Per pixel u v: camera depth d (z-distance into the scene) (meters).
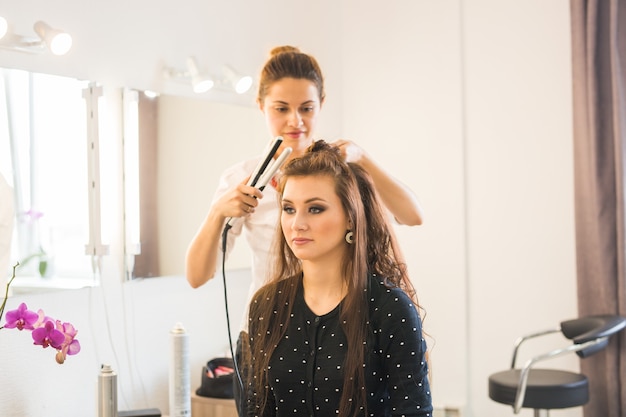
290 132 2.17
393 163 3.69
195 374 2.86
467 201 3.56
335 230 1.34
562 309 3.40
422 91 3.62
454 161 3.56
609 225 3.16
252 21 3.12
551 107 3.40
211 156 2.89
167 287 2.74
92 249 2.46
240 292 3.08
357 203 1.36
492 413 3.53
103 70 2.50
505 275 3.50
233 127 3.00
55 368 2.35
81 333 2.43
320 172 1.35
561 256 3.39
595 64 3.16
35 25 2.21
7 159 2.21
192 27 2.83
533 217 3.44
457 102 3.55
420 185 3.64
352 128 3.78
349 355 1.31
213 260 2.04
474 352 3.56
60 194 2.36
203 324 2.89
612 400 3.15
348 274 1.36
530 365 2.80
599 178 3.16
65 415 2.38
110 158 2.53
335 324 1.34
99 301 2.49
